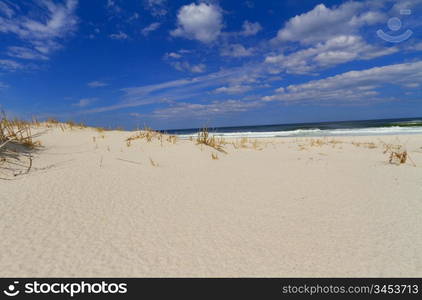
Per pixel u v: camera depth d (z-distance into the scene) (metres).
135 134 6.87
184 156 5.05
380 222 2.17
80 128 7.69
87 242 1.82
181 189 3.12
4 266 1.52
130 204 2.55
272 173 4.08
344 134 16.00
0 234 1.84
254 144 7.79
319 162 5.06
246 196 2.91
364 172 4.05
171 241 1.88
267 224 2.18
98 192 2.79
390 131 16.80
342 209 2.48
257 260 1.66
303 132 20.23
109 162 4.05
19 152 3.86
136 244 1.83
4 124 4.23
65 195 2.62
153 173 3.75
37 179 2.99
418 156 5.45
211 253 1.74
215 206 2.59
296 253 1.73
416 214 2.30
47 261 1.59
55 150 4.58
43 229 1.96
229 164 4.73
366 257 1.67
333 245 1.82
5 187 2.68
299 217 2.32
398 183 3.33
